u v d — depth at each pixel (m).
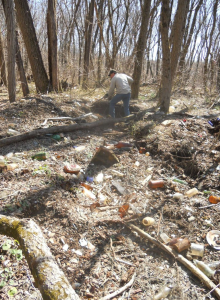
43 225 2.50
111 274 2.07
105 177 3.45
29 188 2.87
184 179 3.64
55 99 6.29
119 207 2.82
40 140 4.25
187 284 2.00
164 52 5.80
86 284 1.97
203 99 8.52
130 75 9.26
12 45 5.67
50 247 2.24
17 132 4.37
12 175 3.09
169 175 3.72
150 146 4.39
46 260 1.88
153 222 2.62
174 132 4.90
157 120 5.57
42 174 3.17
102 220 2.60
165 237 2.42
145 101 7.67
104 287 1.96
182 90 9.41
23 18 7.20
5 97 7.68
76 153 3.96
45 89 7.97
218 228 2.59
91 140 4.50
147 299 1.87
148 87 10.69
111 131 5.11
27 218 2.35
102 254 2.24
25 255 1.96
